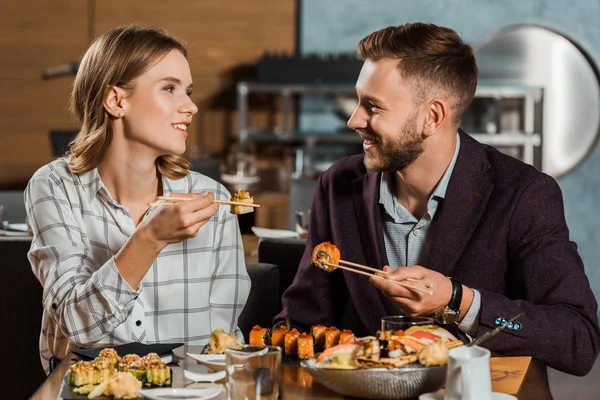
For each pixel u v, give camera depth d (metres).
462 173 2.12
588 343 1.95
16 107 6.57
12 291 2.62
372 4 6.59
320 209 2.32
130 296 1.86
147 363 1.57
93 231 2.15
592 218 6.64
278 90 6.13
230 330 2.29
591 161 6.61
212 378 1.61
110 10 6.54
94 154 2.13
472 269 2.09
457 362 1.42
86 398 1.47
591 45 6.55
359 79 2.06
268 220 5.86
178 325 2.20
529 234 2.06
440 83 2.01
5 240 2.61
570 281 2.01
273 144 6.62
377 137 2.04
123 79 2.05
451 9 6.61
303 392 1.56
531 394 1.60
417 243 2.17
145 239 1.80
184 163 2.24
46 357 2.15
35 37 6.53
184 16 6.57
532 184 2.10
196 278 2.22
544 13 6.58
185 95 2.10
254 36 6.59
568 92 6.58
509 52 6.60
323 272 2.25
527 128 6.44
